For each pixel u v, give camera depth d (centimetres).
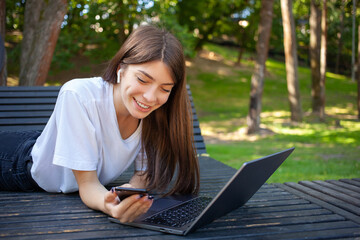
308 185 239
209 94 1828
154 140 207
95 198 175
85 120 178
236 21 2270
